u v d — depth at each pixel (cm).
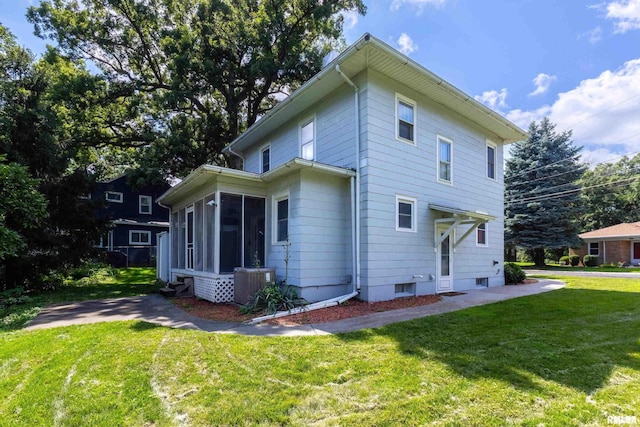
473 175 1047
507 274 1172
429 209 880
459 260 972
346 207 798
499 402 272
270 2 1434
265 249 845
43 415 263
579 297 805
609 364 351
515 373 328
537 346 411
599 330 487
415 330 490
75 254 1143
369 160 740
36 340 469
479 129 1086
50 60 1453
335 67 732
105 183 2164
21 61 1205
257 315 615
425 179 877
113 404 277
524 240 2183
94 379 326
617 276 1455
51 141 1135
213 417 256
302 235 720
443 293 885
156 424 248
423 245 859
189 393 295
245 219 824
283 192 789
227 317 609
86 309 722
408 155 832
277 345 421
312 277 729
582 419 247
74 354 399
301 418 254
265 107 1783
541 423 243
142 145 1711
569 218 2212
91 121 1609
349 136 791
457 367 344
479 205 1065
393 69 754
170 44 1395
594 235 2481
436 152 916
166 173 1562
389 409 264
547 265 2505
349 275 782
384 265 760
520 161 2311
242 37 1409
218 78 1476
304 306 660
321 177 761
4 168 741
